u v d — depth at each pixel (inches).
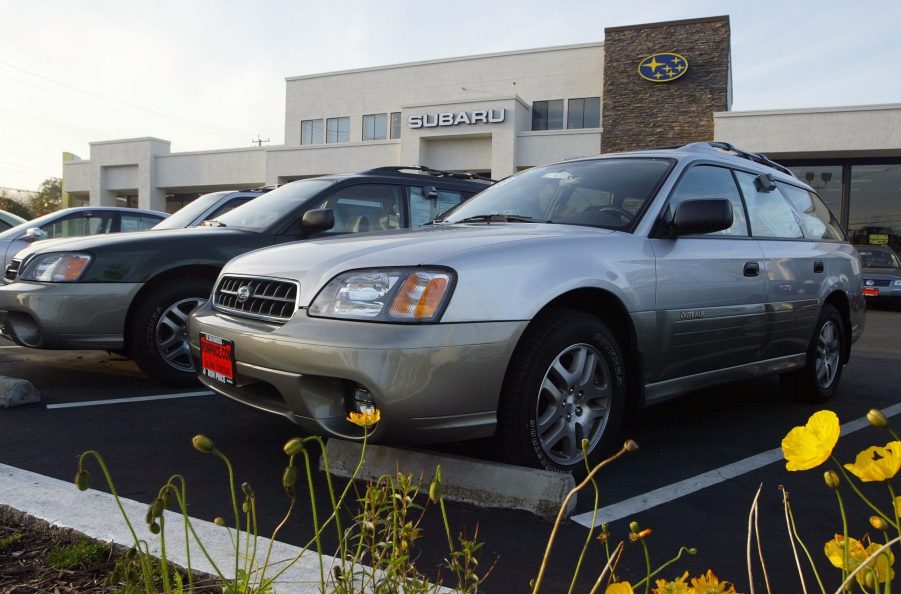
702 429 160.4
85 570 81.5
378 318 101.0
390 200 217.5
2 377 172.2
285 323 109.7
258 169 1035.3
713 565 90.2
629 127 840.9
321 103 1115.9
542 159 847.1
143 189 1117.7
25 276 178.4
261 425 152.4
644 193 142.4
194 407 167.5
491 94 983.6
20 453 129.2
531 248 114.5
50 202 1708.9
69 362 227.6
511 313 105.7
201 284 188.1
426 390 98.7
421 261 105.5
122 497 104.5
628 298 124.5
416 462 114.3
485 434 105.0
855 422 171.5
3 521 96.0
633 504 111.1
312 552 86.9
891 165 733.3
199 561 82.2
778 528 103.5
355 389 102.6
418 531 58.6
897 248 730.2
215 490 112.2
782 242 172.9
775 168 195.0
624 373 125.3
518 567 87.6
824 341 189.5
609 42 850.1
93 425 150.3
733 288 148.5
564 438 117.7
